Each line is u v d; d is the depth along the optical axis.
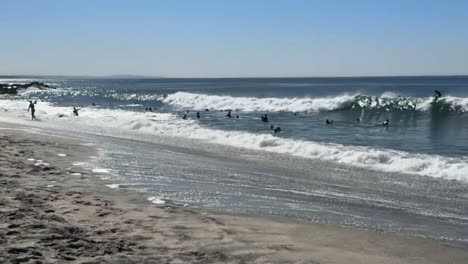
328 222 8.03
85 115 33.53
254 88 96.25
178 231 6.89
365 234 7.34
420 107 30.25
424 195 10.16
